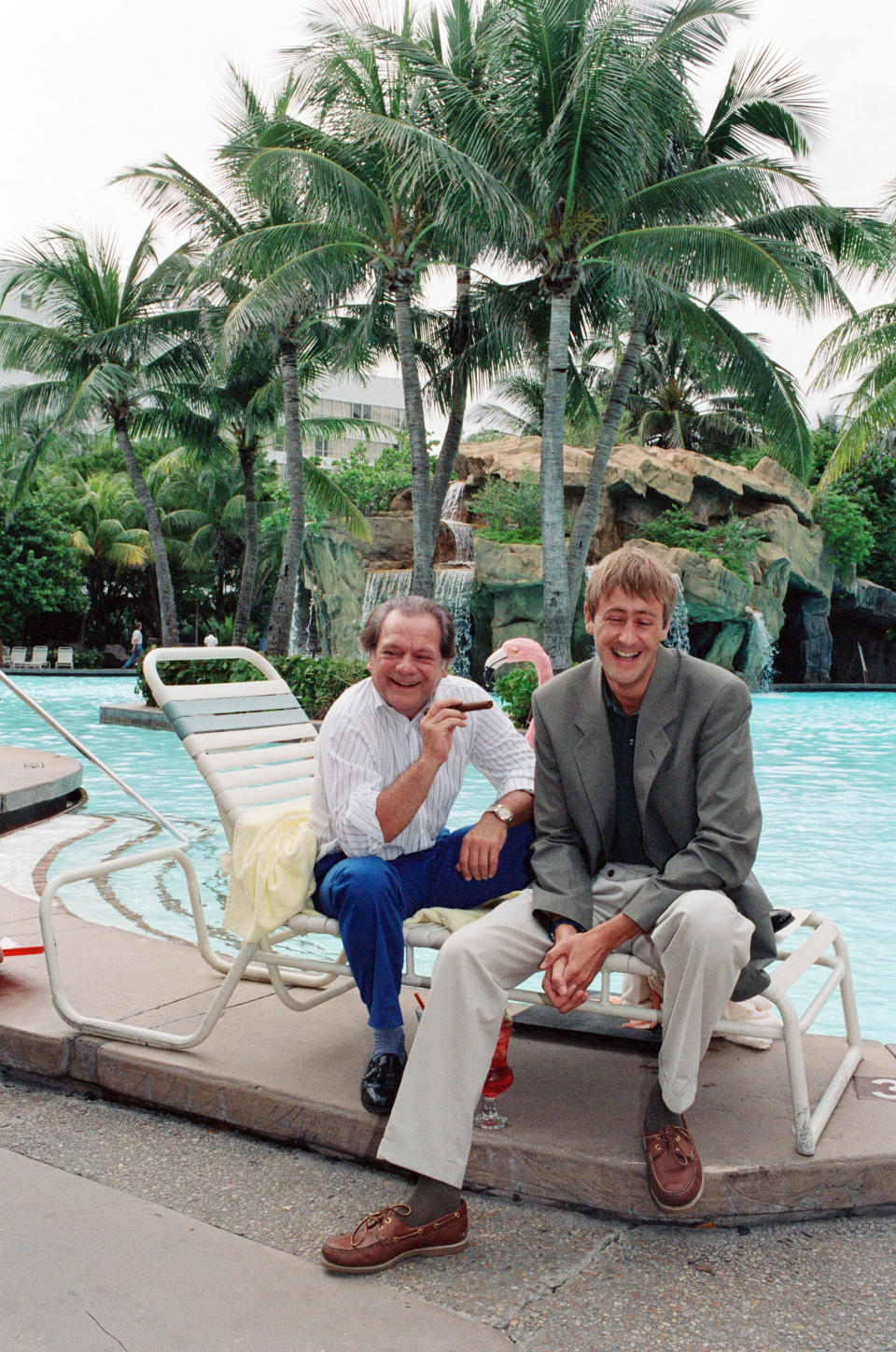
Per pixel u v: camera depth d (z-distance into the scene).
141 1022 3.00
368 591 25.27
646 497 24.55
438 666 2.66
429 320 18.16
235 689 3.27
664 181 13.45
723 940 2.14
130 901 5.44
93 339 19.47
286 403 18.67
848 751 13.55
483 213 12.75
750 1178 2.15
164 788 9.73
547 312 16.67
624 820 2.54
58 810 8.16
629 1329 1.83
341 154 14.43
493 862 2.63
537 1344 1.79
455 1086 2.11
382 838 2.55
